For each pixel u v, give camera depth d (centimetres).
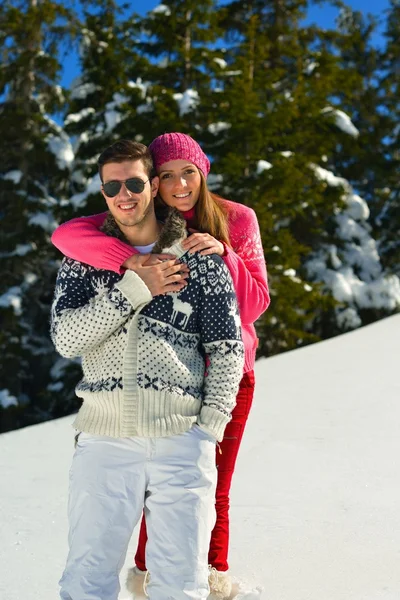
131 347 224
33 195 1825
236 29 2238
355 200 2144
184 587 216
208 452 226
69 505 225
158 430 219
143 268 226
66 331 227
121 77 1812
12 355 1698
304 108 1788
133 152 231
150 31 1842
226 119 1588
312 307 1805
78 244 233
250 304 280
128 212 231
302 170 1748
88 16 1855
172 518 219
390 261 2327
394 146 2583
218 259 234
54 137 1883
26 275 1798
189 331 231
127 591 288
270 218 1536
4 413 1686
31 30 1809
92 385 228
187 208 275
